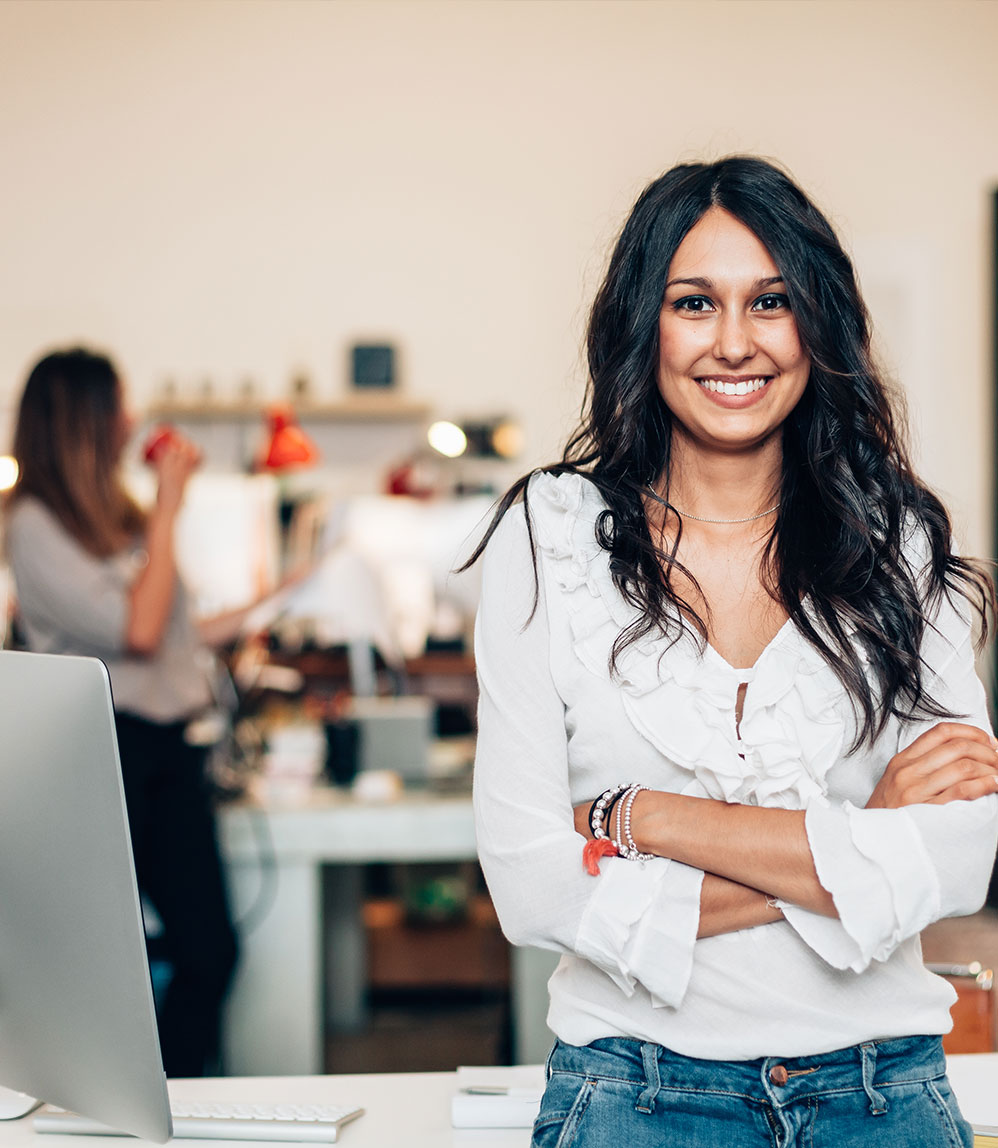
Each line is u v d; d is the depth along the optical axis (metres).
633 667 1.17
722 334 1.19
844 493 1.23
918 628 1.21
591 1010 1.14
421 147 5.62
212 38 5.56
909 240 5.33
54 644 2.65
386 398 5.60
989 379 5.31
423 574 5.70
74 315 5.60
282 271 5.66
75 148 5.57
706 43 5.43
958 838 1.08
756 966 1.10
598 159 5.56
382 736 3.61
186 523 5.61
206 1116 1.24
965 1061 1.41
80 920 1.09
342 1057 3.70
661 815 1.12
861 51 5.34
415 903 4.64
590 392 1.39
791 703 1.17
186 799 2.66
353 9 5.56
